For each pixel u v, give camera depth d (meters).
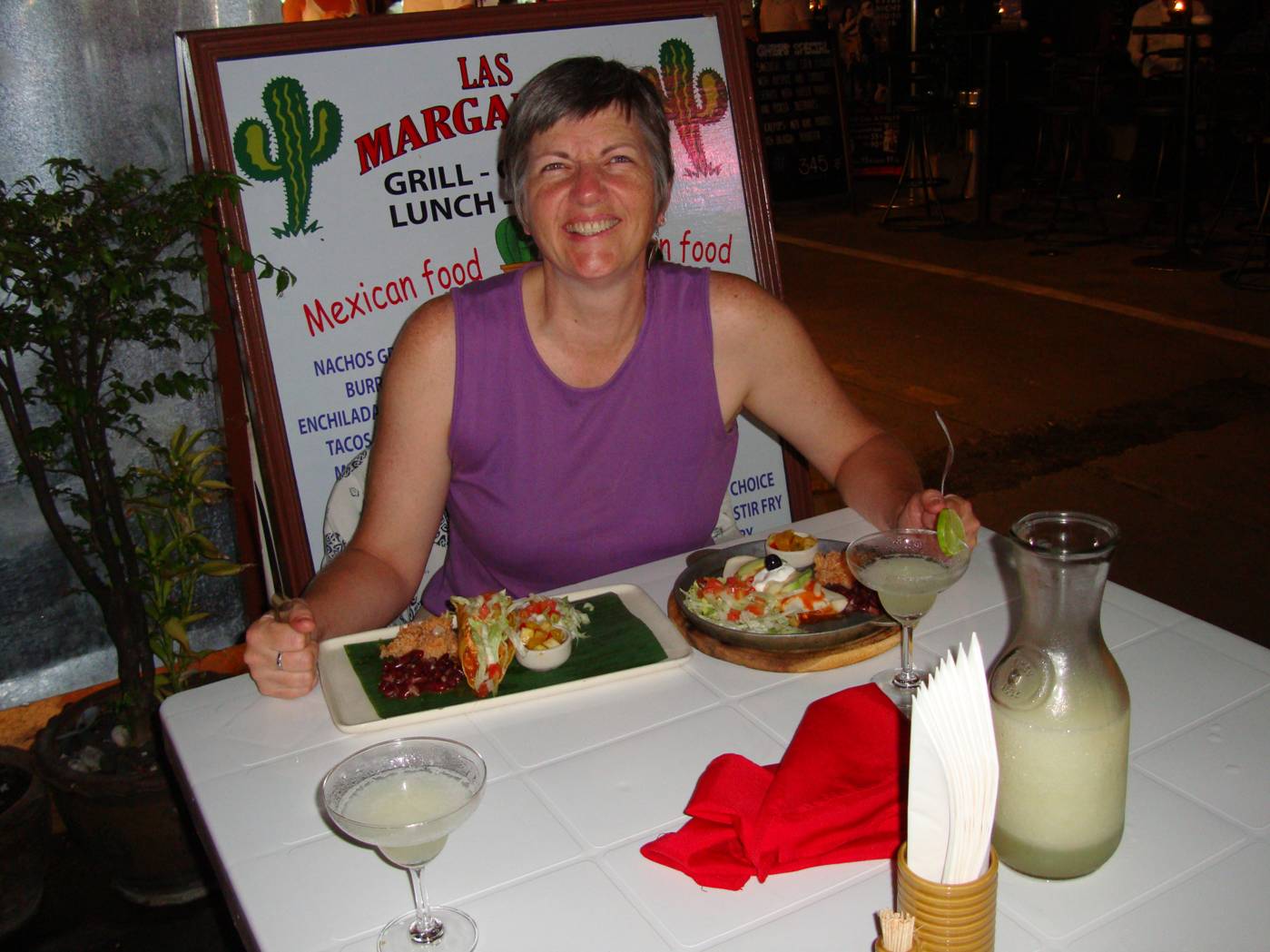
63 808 2.30
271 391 2.26
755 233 2.59
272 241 2.24
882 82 9.39
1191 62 6.23
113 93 2.44
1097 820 0.99
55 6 2.35
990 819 0.85
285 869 1.09
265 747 1.30
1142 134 7.94
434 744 1.07
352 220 2.29
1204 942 0.95
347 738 1.31
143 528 2.38
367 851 1.12
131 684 2.33
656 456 1.80
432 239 2.36
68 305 2.18
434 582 2.04
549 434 1.75
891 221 8.03
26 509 2.57
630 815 1.14
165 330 2.21
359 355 2.32
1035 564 0.95
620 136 1.61
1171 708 1.29
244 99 2.20
